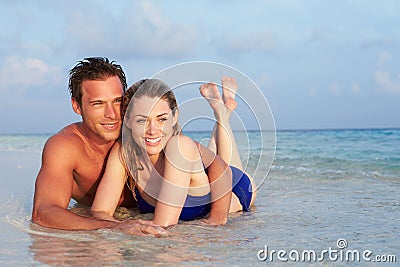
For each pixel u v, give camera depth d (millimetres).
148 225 1643
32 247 1536
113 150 1892
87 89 1824
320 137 8672
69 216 1727
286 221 1865
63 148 1859
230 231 1714
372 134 8992
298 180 3021
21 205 2164
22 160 4469
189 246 1538
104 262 1408
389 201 2246
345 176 3150
